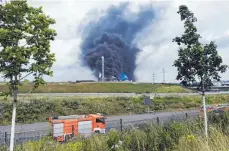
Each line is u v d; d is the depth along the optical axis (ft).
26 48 32.83
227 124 50.29
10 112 159.12
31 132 99.30
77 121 112.06
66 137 105.29
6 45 32.68
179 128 48.73
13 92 35.45
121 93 270.46
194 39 54.80
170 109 228.02
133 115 195.42
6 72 32.37
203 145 28.09
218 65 55.31
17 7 32.86
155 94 265.13
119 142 46.52
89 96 223.71
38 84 34.63
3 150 47.52
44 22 33.88
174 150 38.17
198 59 54.29
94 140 50.44
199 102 254.06
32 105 171.94
